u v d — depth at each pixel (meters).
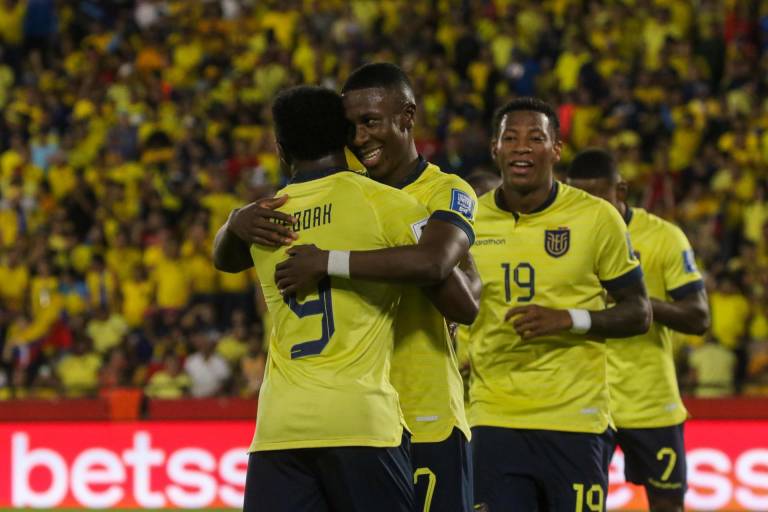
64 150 63.88
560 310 20.22
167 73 69.19
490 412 21.00
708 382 40.94
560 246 20.98
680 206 53.72
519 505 20.83
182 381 46.25
